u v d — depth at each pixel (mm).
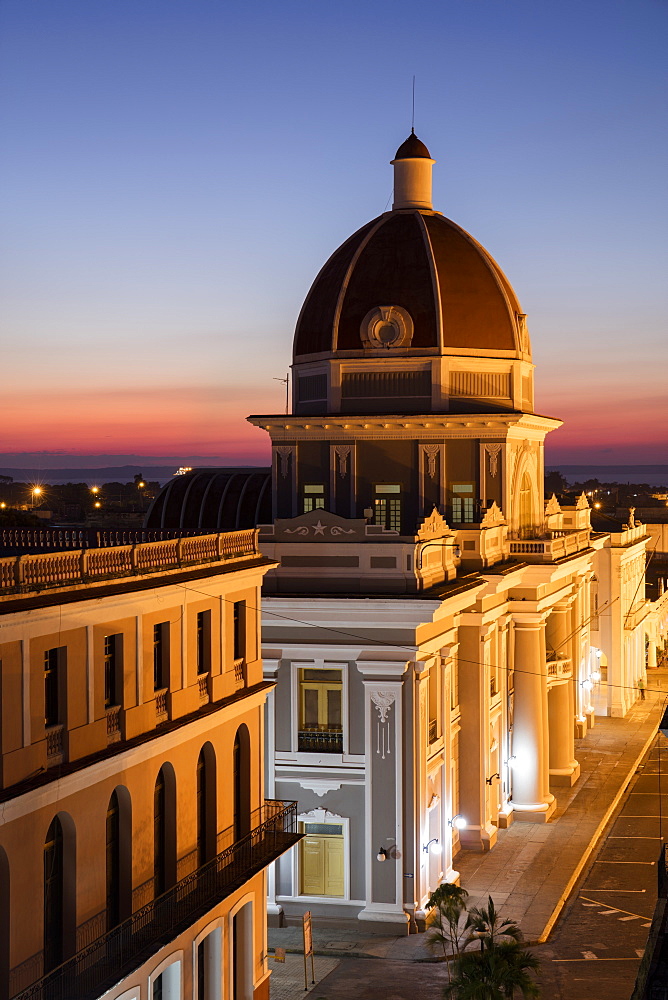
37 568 22484
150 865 25891
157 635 27062
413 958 35781
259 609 32719
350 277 53375
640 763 62500
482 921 31531
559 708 57031
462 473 52125
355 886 38656
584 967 34750
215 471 63531
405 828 38312
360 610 38375
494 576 45750
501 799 49906
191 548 28844
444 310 52188
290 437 53281
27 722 21672
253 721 31797
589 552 62750
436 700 41594
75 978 21969
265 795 39281
